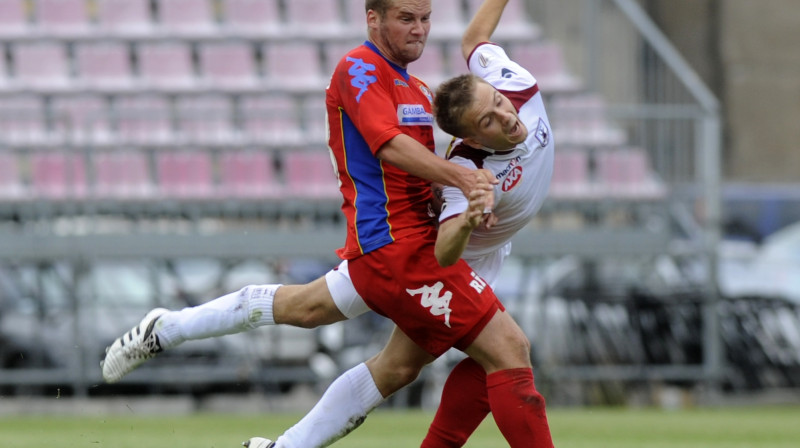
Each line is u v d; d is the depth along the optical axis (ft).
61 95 161.68
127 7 175.22
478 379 55.62
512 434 52.21
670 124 157.69
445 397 56.18
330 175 155.22
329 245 146.10
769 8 245.45
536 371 145.18
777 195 190.80
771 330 152.15
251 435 95.71
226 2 176.86
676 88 161.27
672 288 149.07
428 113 53.62
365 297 53.36
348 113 52.11
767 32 244.83
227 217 150.51
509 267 158.81
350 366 141.90
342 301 54.13
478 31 56.85
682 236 153.38
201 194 151.94
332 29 177.78
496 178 52.08
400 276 52.08
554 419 119.65
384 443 88.22
